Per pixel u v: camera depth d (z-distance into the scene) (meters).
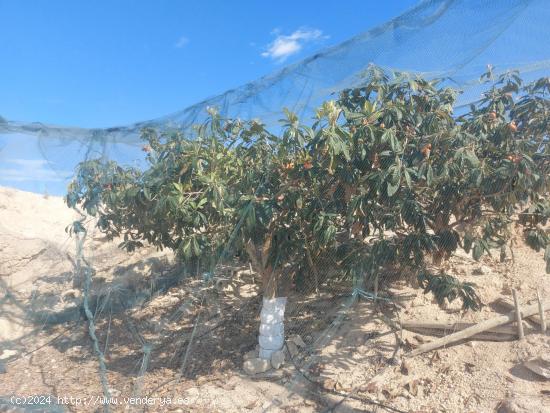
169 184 3.35
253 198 3.13
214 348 4.05
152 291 4.11
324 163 3.13
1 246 4.16
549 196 3.45
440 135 3.06
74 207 3.44
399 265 3.75
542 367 3.34
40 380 3.62
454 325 3.94
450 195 3.33
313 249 3.54
